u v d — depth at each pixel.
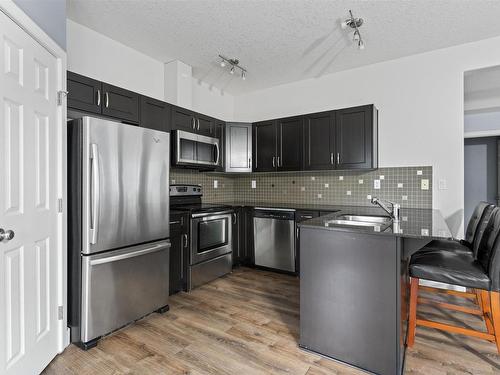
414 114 3.14
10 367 1.38
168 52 3.13
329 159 3.30
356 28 2.47
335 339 1.75
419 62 3.11
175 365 1.70
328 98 3.70
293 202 3.96
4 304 1.35
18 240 1.45
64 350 1.85
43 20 1.68
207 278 3.13
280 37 2.79
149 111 2.85
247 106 4.43
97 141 1.92
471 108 4.85
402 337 1.65
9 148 1.39
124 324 2.09
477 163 5.22
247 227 3.67
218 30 2.67
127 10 2.36
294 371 1.65
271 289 2.94
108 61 2.82
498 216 1.70
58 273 1.82
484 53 2.80
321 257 1.80
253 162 3.89
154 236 2.34
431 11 2.35
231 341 1.96
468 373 1.62
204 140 3.43
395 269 1.56
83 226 1.88
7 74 1.37
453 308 2.17
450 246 2.38
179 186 3.51
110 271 2.00
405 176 3.19
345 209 3.14
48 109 1.73
